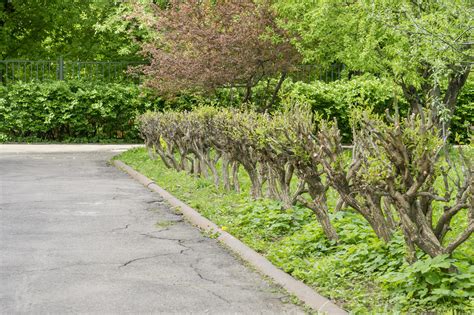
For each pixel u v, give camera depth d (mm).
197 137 15180
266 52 20500
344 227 8594
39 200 12914
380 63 16594
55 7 38219
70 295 6426
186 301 6281
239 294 6543
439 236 6578
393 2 13680
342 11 16594
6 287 6691
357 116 8102
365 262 7199
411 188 6402
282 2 19078
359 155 8094
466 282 6094
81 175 17594
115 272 7340
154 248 8633
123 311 5949
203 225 10109
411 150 6523
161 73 21641
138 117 22188
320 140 8297
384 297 6223
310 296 6289
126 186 15352
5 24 37969
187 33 20812
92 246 8711
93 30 39312
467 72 17688
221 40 20109
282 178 10297
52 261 7828
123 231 9805
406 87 18469
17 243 8859
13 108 30141
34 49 39219
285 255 7816
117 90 30594
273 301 6324
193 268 7574
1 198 13156
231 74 20719
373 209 7672
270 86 25516
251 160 11898
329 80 33312
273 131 9609
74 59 39438
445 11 12141
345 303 6121
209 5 21281
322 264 7207
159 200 13078
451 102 18297
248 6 20656
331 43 18109
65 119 30359
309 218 9914
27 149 26672
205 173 15398
